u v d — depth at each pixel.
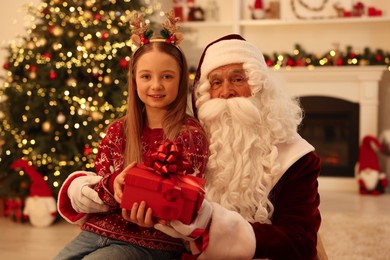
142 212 1.42
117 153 1.80
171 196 1.40
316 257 1.91
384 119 5.96
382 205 5.00
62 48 4.32
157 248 1.69
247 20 5.96
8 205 4.55
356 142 5.76
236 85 1.78
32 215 4.32
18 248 3.77
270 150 1.73
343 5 5.91
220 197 1.71
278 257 1.60
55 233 4.14
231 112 1.74
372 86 5.63
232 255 1.54
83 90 4.28
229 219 1.54
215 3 6.19
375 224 4.29
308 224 1.67
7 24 5.25
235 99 1.74
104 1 4.46
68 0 4.39
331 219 4.44
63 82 4.31
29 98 4.27
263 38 6.15
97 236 1.72
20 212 4.46
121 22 4.37
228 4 6.23
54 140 4.30
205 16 6.20
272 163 1.69
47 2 4.48
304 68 5.69
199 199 1.44
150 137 1.78
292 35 6.10
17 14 5.21
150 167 1.47
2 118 4.43
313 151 1.80
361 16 5.84
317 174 1.76
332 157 5.86
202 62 1.87
